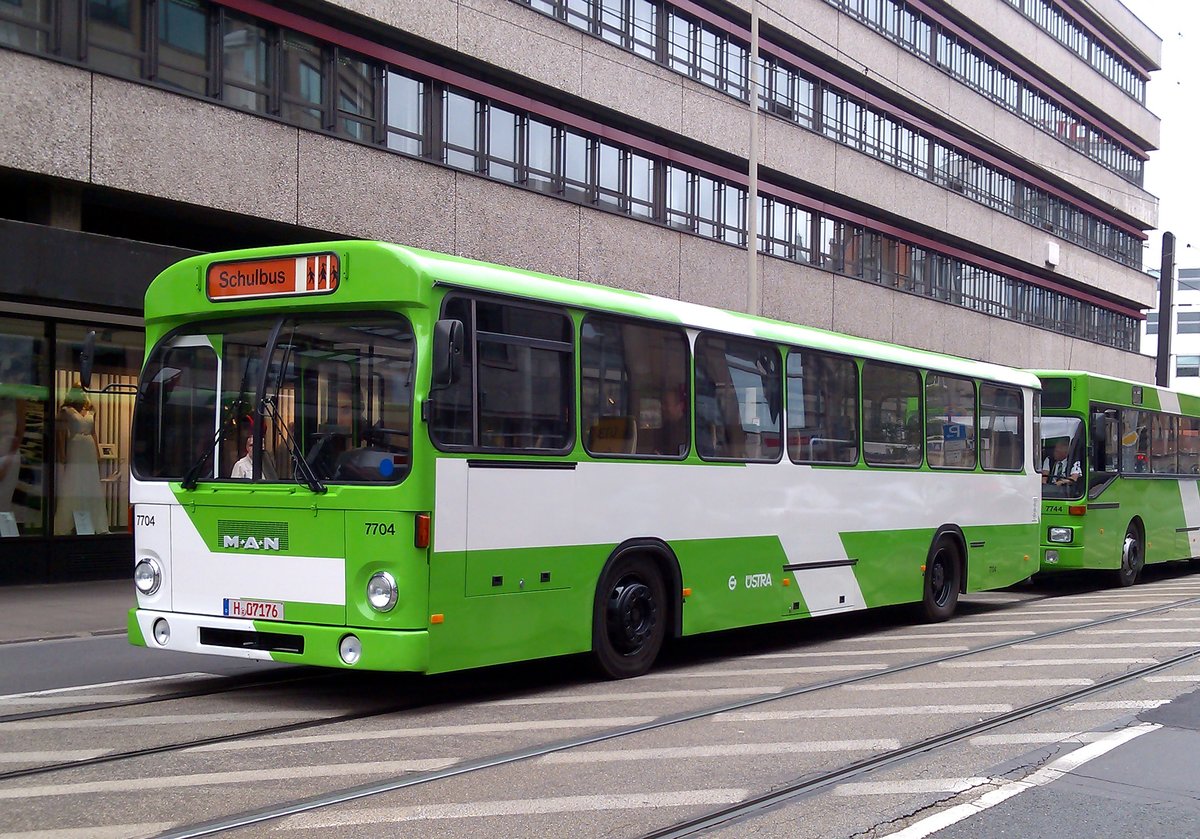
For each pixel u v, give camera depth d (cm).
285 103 1956
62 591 1669
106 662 1095
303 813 594
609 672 988
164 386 912
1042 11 4538
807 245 3284
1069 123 4803
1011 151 4269
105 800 613
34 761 695
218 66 1853
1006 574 1591
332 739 761
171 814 588
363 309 838
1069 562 1867
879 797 646
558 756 722
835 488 1255
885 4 3584
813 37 3225
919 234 3803
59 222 1683
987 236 4100
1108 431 1950
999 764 723
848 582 1271
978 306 4159
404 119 2161
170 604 892
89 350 923
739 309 2961
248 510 855
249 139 1869
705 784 661
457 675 1023
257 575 852
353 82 2072
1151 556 2095
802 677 1028
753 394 1147
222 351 891
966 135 4038
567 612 931
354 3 2002
